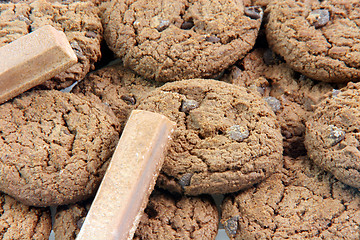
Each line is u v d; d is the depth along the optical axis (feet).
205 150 1.33
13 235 1.31
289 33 1.40
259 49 1.46
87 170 1.32
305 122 1.38
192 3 1.41
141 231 1.33
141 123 1.30
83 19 1.39
